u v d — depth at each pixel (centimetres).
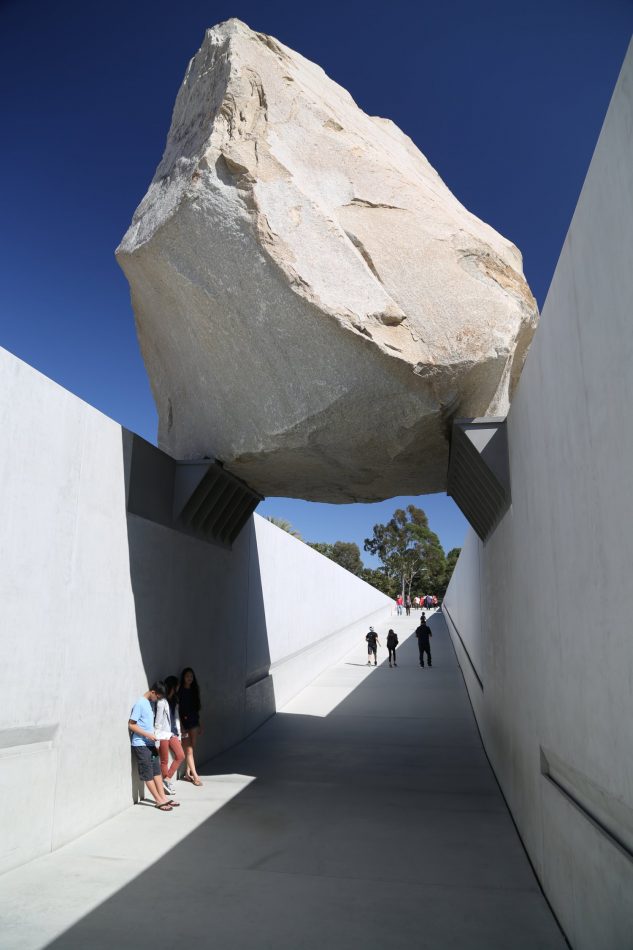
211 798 768
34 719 557
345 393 704
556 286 455
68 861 550
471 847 609
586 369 379
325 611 2070
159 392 945
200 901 478
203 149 683
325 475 920
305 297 657
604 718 352
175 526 872
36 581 570
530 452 573
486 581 1011
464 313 697
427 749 1070
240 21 758
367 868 553
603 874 348
